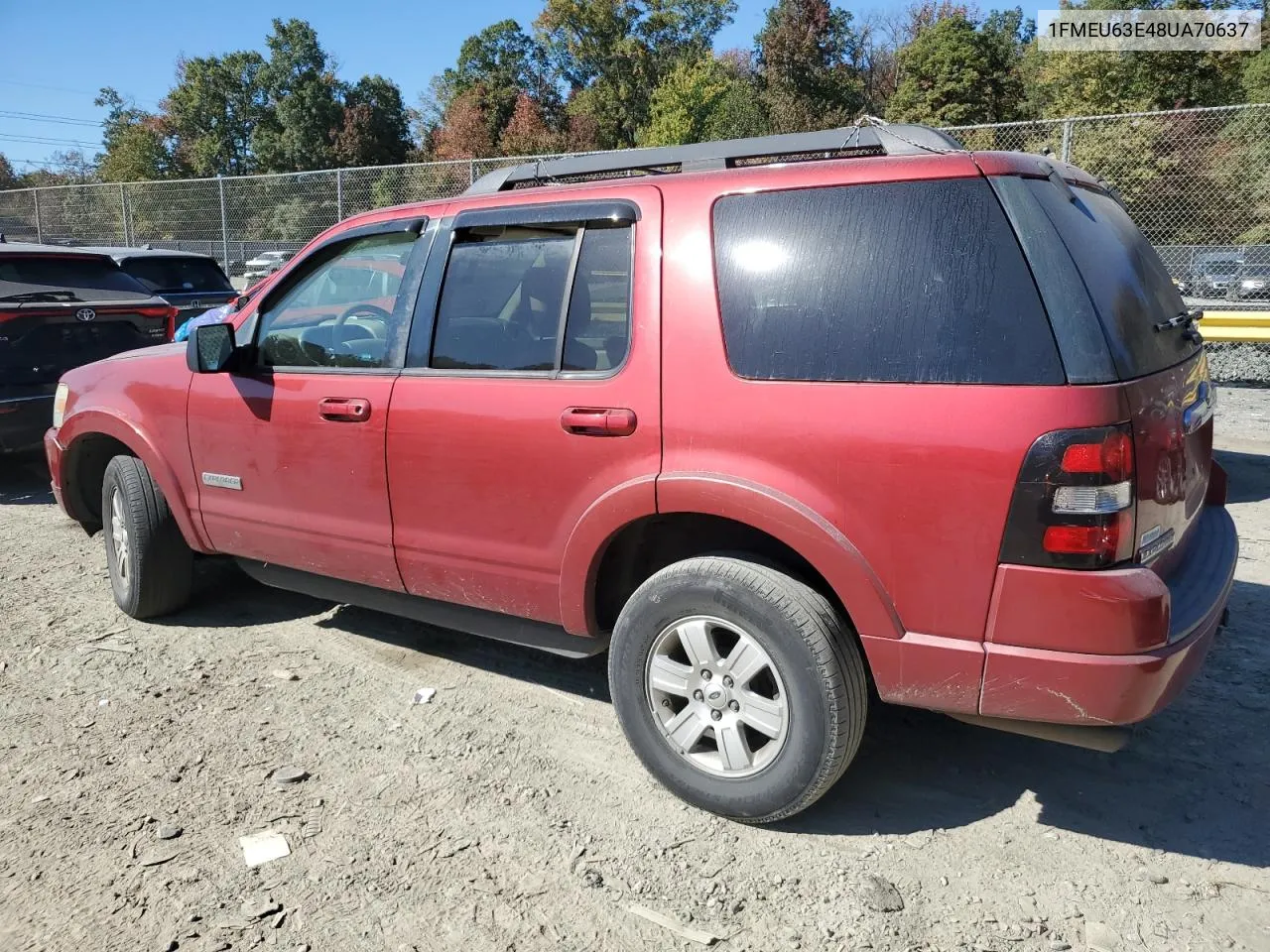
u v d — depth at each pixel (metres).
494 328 3.24
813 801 2.75
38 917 2.52
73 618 4.64
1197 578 2.73
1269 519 5.72
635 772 3.20
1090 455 2.27
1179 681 2.42
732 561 2.77
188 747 3.39
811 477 2.59
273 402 3.75
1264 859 2.68
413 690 3.83
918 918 2.47
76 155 63.75
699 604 2.79
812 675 2.62
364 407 3.46
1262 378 10.14
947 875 2.64
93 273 7.57
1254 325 9.27
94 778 3.19
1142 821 2.87
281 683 3.90
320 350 3.72
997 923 2.44
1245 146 9.91
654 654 2.94
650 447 2.84
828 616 2.64
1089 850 2.74
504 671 4.00
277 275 3.91
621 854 2.76
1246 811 2.90
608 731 3.48
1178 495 2.64
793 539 2.61
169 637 4.40
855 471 2.52
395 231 3.54
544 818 2.94
